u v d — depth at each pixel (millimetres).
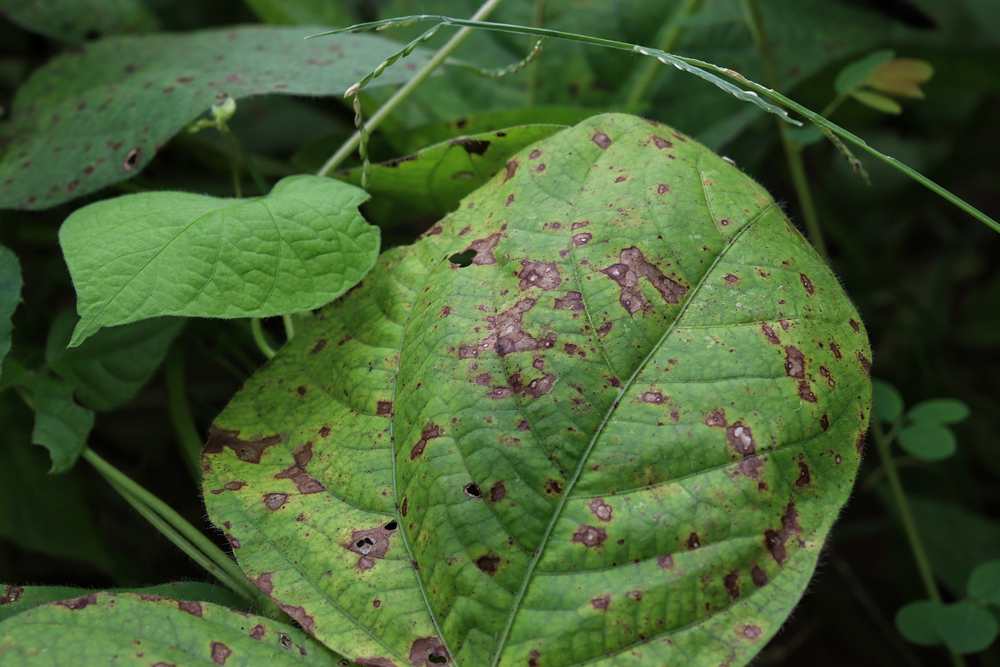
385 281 604
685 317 582
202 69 653
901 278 962
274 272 593
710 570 572
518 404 580
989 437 776
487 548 576
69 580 717
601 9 732
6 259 611
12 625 572
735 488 574
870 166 965
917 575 719
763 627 568
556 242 588
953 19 748
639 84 719
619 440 577
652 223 586
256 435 597
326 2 732
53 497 677
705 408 577
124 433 730
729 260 585
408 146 676
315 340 604
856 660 744
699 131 719
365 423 593
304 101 753
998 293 864
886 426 768
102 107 648
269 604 594
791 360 580
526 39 735
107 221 593
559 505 576
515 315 584
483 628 574
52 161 640
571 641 571
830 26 734
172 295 585
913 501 727
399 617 578
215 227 592
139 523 669
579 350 580
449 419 581
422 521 580
